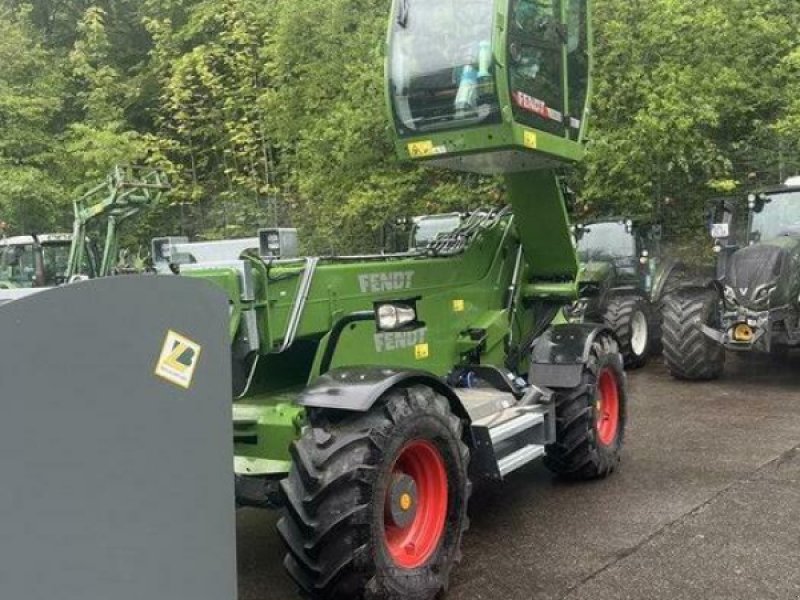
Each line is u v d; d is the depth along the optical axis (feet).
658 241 39.52
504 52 15.65
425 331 16.74
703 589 12.61
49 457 6.63
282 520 11.46
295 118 54.29
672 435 22.39
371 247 52.01
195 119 69.00
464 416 13.70
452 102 16.34
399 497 12.14
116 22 84.38
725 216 31.73
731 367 33.24
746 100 43.78
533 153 16.78
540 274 20.59
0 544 6.37
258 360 14.17
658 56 41.37
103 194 58.70
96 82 72.02
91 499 6.88
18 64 67.26
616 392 19.40
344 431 11.53
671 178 43.14
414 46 16.84
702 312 29.71
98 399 6.90
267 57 60.39
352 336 14.73
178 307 7.44
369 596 11.21
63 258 46.68
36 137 64.49
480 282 18.78
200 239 63.36
